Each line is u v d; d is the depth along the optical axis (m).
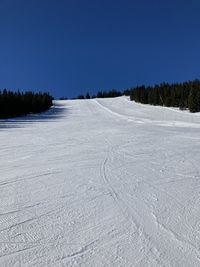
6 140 11.59
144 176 5.79
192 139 10.98
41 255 2.98
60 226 3.61
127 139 11.15
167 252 3.02
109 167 6.59
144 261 2.87
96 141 10.77
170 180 5.50
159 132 13.51
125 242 3.22
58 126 17.94
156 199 4.50
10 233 3.44
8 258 2.94
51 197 4.62
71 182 5.42
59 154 8.31
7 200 4.51
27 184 5.34
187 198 4.54
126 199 4.51
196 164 6.77
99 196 4.64
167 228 3.54
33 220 3.79
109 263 2.84
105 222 3.71
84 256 2.96
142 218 3.82
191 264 2.82
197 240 3.25
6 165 6.98
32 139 11.75
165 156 7.76
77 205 4.28
